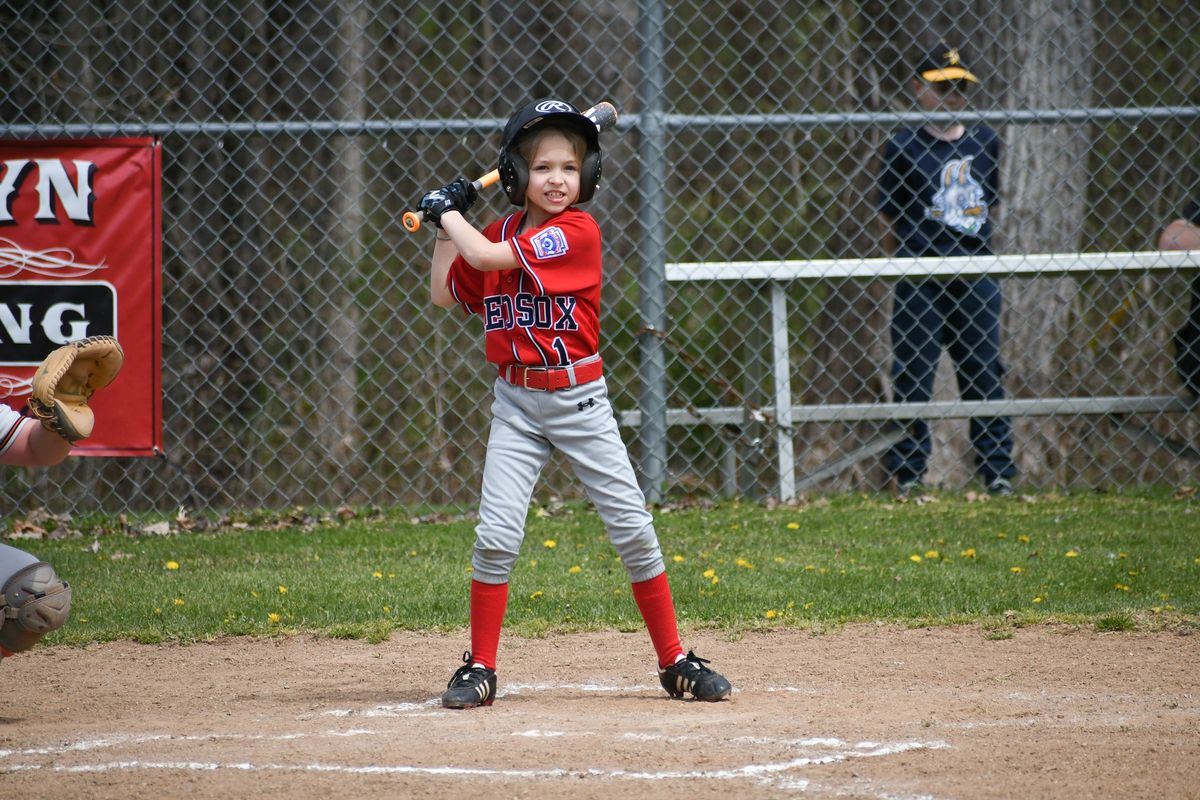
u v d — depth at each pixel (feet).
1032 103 114.73
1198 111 81.35
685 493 93.04
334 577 63.36
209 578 63.36
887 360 127.65
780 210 147.64
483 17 143.13
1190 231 86.53
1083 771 32.68
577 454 41.73
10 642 37.73
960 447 117.39
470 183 43.19
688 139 149.89
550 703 41.39
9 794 31.09
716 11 153.48
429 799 30.55
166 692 44.04
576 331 41.39
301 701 42.32
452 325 136.77
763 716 38.81
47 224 73.97
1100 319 135.03
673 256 146.20
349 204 127.54
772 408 86.63
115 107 122.11
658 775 32.40
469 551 69.41
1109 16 151.23
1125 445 127.95
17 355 74.28
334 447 128.77
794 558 66.03
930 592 58.18
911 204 85.56
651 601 42.16
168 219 125.80
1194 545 67.82
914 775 32.40
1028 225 115.14
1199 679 43.86
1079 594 57.47
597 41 137.39
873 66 141.38
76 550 71.31
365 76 144.25
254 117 130.31
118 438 74.64
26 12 119.03
